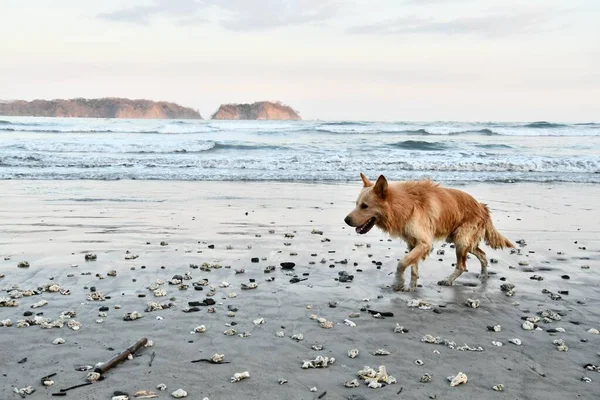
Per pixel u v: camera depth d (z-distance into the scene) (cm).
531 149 3175
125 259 784
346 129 5000
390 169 2256
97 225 1052
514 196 1573
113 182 1759
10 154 2411
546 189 1739
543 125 5844
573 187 1795
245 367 431
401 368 438
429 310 595
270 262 786
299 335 498
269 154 2661
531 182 1922
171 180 1842
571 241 986
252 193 1564
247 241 929
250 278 696
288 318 550
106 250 841
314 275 722
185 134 4231
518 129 5062
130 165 2216
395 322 551
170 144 2870
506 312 593
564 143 3709
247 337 495
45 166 2122
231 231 1016
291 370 429
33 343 465
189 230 1016
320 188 1698
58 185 1658
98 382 396
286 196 1513
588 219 1212
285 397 383
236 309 571
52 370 414
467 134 4934
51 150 2722
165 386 392
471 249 727
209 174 2002
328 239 963
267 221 1130
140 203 1348
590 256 870
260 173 2058
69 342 470
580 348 490
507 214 1277
